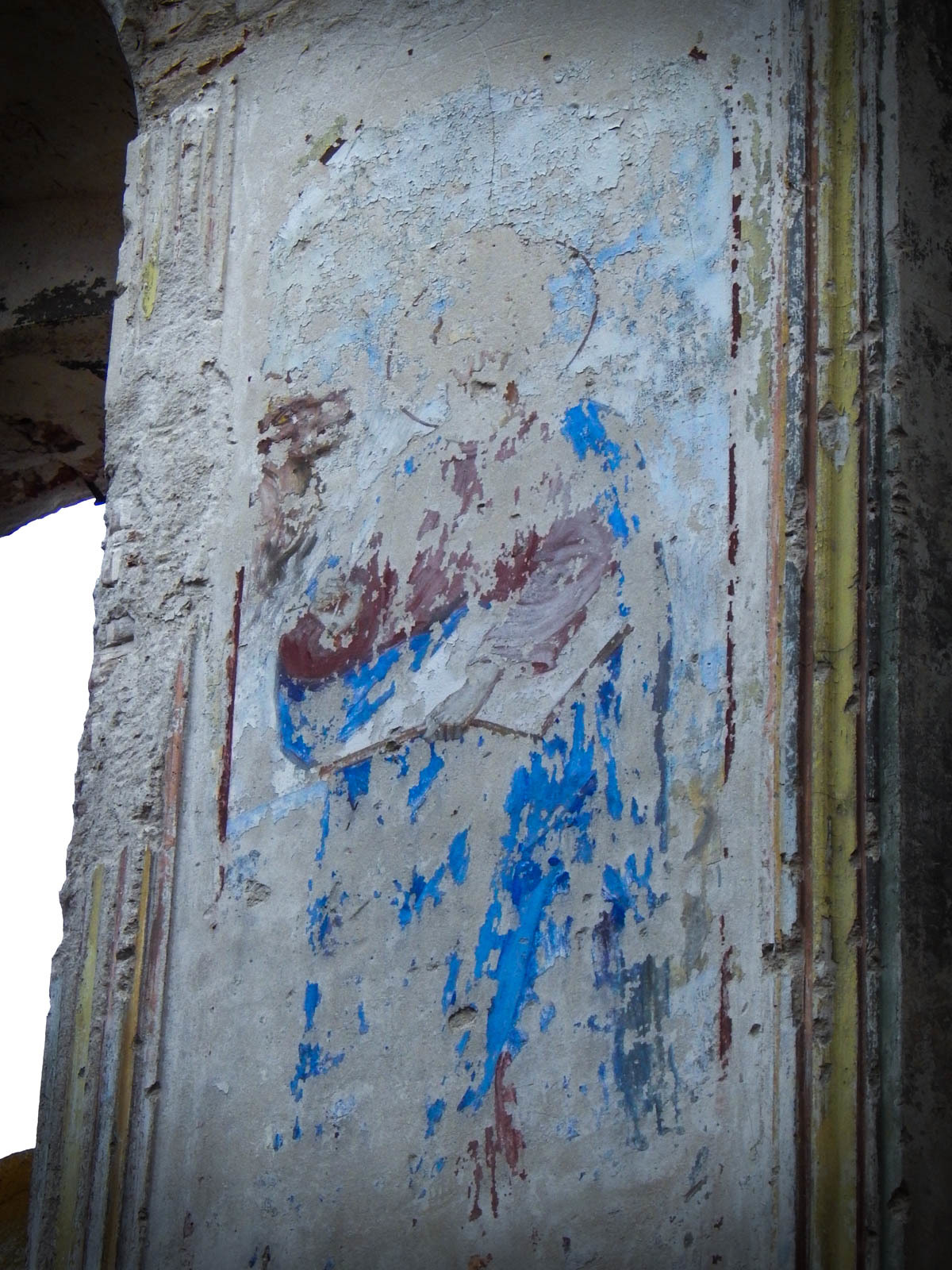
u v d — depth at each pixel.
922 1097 2.91
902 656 3.10
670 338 3.50
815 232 3.40
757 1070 3.00
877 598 3.13
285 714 3.72
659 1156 3.05
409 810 3.49
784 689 3.15
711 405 3.41
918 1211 2.85
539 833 3.34
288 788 3.65
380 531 3.73
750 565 3.27
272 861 3.62
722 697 3.22
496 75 3.93
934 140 3.48
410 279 3.88
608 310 3.60
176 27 4.43
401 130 4.02
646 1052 3.12
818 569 3.19
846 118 3.45
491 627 3.53
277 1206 3.39
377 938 3.45
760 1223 2.93
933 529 3.22
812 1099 2.94
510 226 3.79
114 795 3.86
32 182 5.82
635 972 3.16
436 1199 3.23
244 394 4.03
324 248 4.03
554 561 3.50
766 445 3.31
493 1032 3.27
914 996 2.95
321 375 3.93
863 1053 2.93
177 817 3.76
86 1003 3.74
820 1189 2.89
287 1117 3.44
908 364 3.27
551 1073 3.20
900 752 3.05
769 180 3.48
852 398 3.27
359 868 3.51
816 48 3.52
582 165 3.74
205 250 4.21
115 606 4.03
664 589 3.35
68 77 5.39
